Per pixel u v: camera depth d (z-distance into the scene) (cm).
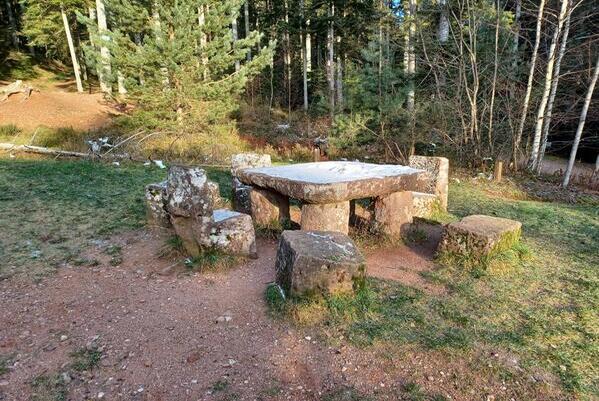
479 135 1066
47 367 251
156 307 322
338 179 440
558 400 228
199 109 1070
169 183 402
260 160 613
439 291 358
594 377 246
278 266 346
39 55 2320
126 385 237
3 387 233
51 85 1872
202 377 244
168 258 411
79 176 756
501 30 1138
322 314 301
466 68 1162
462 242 412
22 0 1697
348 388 235
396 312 314
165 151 1009
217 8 1075
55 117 1277
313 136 1407
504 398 229
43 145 1019
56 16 1781
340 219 439
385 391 233
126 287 356
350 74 1306
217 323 299
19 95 1413
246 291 348
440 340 277
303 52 1906
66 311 315
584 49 1062
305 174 483
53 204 584
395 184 473
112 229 499
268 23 2008
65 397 227
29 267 389
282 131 1457
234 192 602
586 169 1278
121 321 302
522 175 995
